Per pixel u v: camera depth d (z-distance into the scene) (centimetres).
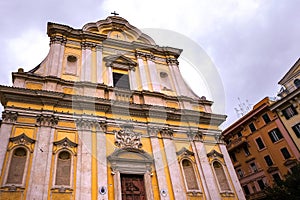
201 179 1708
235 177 1836
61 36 2103
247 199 3020
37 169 1348
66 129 1587
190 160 1783
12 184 1266
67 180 1398
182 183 1633
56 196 1305
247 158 3212
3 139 1388
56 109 1650
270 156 2919
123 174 1555
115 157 1558
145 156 1648
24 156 1399
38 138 1470
